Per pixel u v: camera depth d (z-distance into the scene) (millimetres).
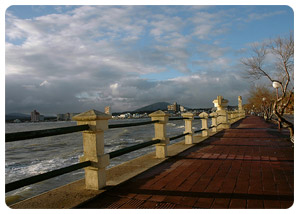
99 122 3465
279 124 13625
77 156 11422
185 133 7738
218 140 9203
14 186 2402
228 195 3135
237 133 11875
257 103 38531
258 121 24375
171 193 3260
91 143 3461
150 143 5273
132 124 4719
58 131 2971
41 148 16719
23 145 19500
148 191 3363
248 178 3900
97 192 3309
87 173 3490
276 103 8914
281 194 3135
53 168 8539
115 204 2957
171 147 7484
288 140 8758
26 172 8070
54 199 3078
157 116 5824
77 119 3479
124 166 4879
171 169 4633
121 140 18391
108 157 3562
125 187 3562
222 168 4625
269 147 7203
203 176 4074
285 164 4891
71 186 3604
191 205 2848
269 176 4008
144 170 4508
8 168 8898
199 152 6531
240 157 5699
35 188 5758
